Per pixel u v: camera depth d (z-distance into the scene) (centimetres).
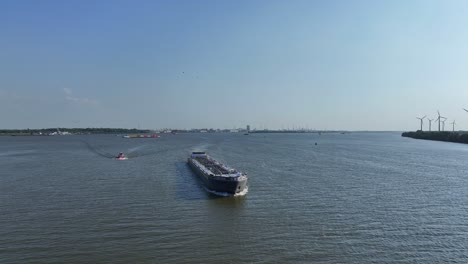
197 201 5772
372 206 5469
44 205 5472
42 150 17512
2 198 5959
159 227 4431
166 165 10756
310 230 4338
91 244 3862
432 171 9300
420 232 4312
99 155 14362
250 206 5441
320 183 7369
